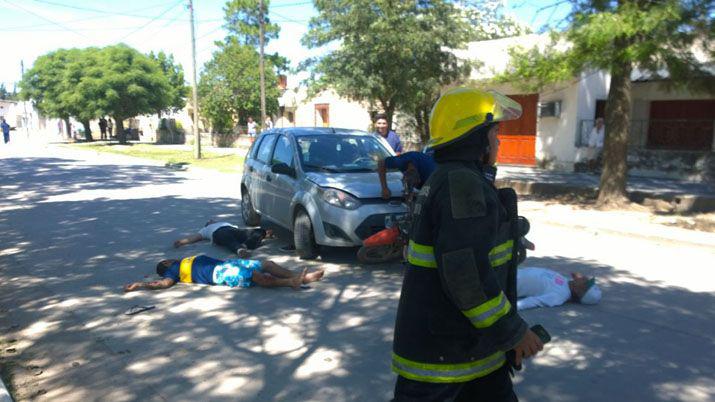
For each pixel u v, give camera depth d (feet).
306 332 16.01
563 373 13.37
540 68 38.27
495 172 7.83
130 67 123.75
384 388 12.65
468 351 7.05
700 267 23.56
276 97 121.70
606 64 34.63
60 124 181.27
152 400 12.12
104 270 22.57
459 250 6.46
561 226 33.27
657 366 13.76
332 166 24.94
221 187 50.47
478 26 76.43
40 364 13.94
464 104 7.13
